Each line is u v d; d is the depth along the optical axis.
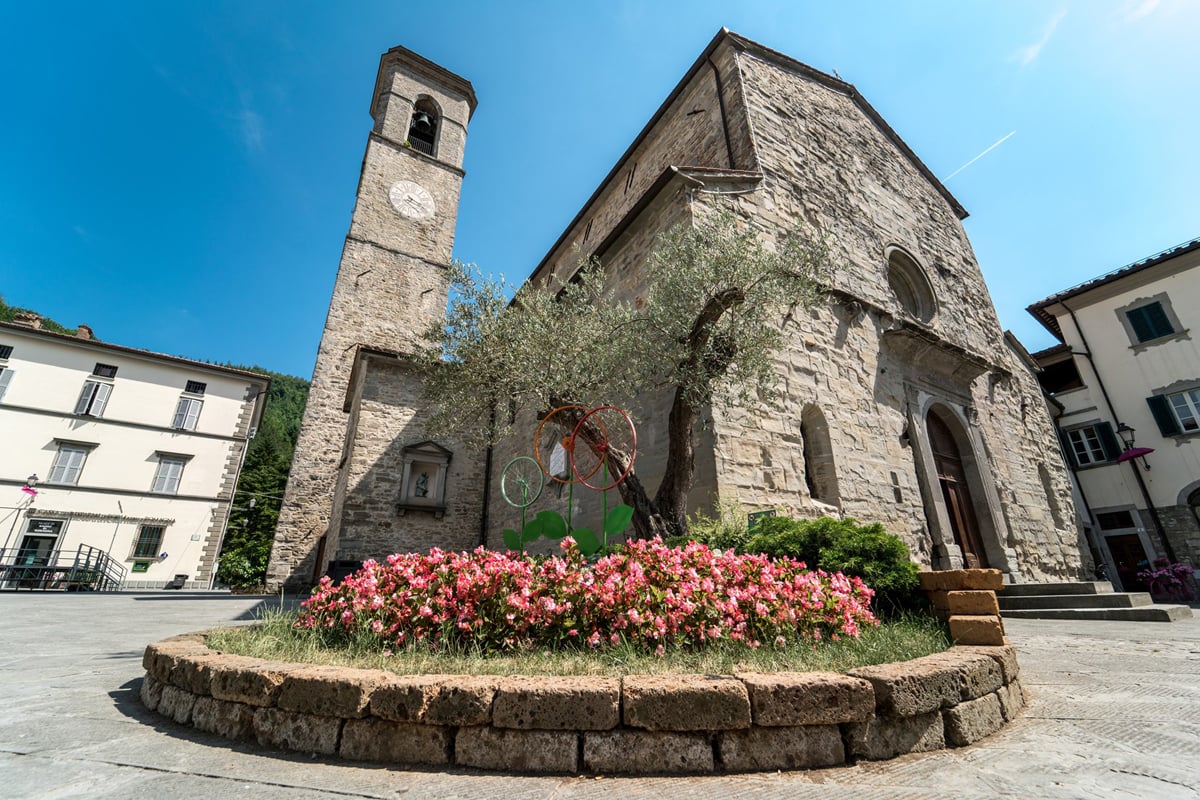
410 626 3.37
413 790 1.84
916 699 2.30
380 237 19.58
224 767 2.03
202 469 24.75
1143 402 16.88
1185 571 14.14
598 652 3.08
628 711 2.11
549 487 11.23
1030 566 11.21
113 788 1.78
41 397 22.62
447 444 15.12
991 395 13.34
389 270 19.23
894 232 13.26
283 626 3.94
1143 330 17.22
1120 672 3.60
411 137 23.73
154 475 23.72
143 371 24.95
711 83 12.23
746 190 9.69
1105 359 17.91
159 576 22.53
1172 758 2.02
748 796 1.81
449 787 1.88
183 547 23.33
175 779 1.89
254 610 9.21
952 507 10.48
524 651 3.14
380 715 2.21
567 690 2.15
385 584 3.65
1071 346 18.75
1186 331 16.33
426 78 24.34
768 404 7.90
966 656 2.72
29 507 20.97
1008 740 2.35
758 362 6.93
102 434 23.20
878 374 10.05
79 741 2.29
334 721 2.23
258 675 2.42
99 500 22.30
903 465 9.55
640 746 2.07
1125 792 1.73
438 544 14.12
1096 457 17.70
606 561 3.62
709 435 7.16
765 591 3.54
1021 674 3.66
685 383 6.66
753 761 2.08
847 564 4.79
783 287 7.08
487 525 14.47
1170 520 15.82
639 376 7.36
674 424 6.73
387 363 15.06
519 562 3.70
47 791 1.73
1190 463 15.70
